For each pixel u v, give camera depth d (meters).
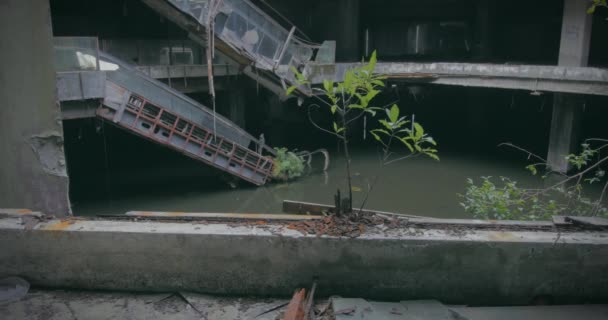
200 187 19.41
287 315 3.50
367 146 28.06
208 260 4.07
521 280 3.95
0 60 5.05
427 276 3.98
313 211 7.75
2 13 4.95
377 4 34.75
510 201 8.55
